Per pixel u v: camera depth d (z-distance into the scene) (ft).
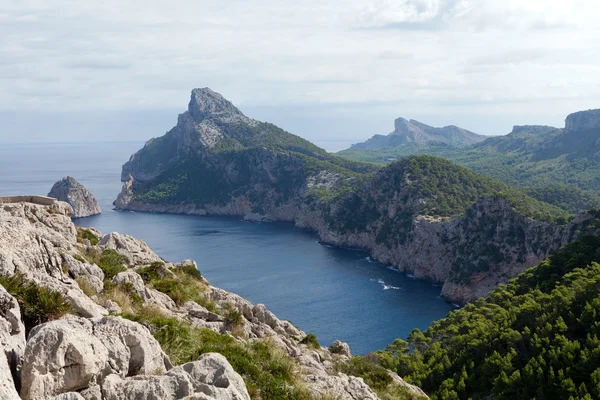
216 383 44.24
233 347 71.72
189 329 71.41
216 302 120.26
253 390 59.93
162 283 110.01
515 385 183.83
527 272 349.20
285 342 109.19
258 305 127.03
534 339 212.23
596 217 410.31
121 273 96.02
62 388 35.68
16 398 31.24
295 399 65.05
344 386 83.30
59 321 41.29
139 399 37.96
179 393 39.93
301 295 501.15
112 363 41.34
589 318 206.80
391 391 110.11
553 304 233.76
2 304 42.45
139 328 47.70
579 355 185.68
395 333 406.21
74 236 120.16
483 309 295.89
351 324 426.10
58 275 69.41
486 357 217.97
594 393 160.04
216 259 639.35
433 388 212.84
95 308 60.18
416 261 627.46
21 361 37.17
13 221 71.41
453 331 271.90
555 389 173.88
